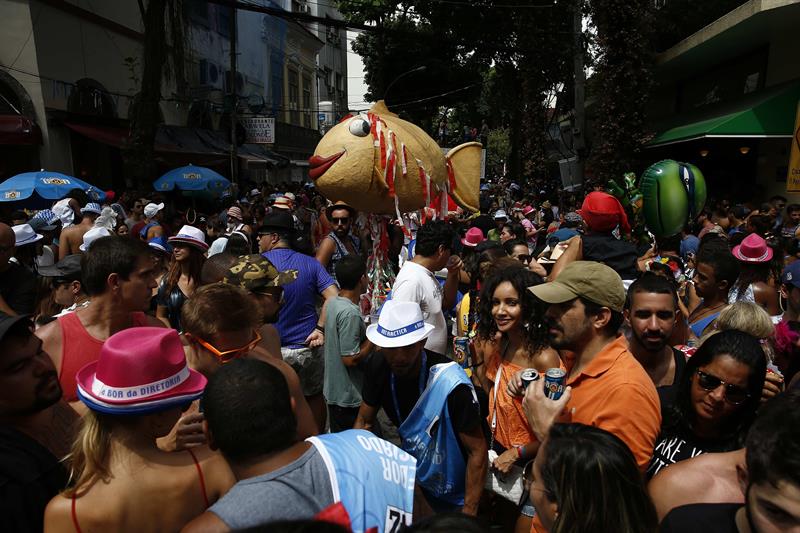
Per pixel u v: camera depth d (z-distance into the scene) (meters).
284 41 32.28
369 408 2.94
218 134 22.16
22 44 13.29
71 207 8.69
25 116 13.30
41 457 1.88
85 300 4.07
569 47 19.97
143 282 2.75
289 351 4.14
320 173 4.91
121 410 1.65
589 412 2.25
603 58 12.78
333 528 1.05
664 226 5.84
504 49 21.42
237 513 1.53
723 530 1.47
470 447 2.64
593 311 2.36
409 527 1.26
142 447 1.74
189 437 2.16
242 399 1.68
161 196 14.85
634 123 12.53
